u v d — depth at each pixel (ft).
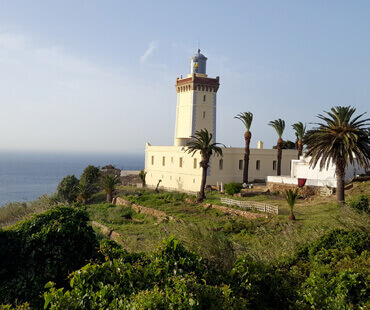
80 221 41.24
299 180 125.29
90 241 39.78
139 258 33.55
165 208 122.11
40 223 38.93
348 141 92.38
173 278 26.45
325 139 98.37
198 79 187.21
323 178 123.13
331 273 31.55
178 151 171.42
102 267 28.12
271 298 31.86
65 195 167.32
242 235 78.13
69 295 24.20
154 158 192.95
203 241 41.14
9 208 134.82
